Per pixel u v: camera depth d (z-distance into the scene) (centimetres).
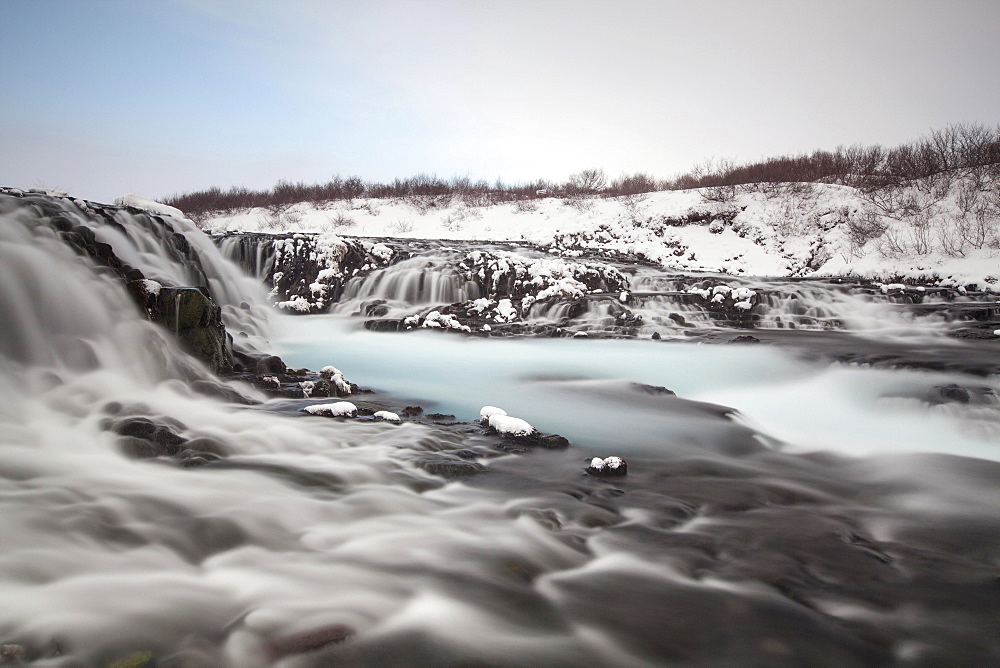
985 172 2664
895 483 569
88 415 546
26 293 641
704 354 1218
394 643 280
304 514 413
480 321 1594
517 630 299
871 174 3216
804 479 576
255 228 3688
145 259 975
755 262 2812
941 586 361
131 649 259
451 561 363
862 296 1861
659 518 448
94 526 356
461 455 564
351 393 824
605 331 1478
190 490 427
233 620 287
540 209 3694
